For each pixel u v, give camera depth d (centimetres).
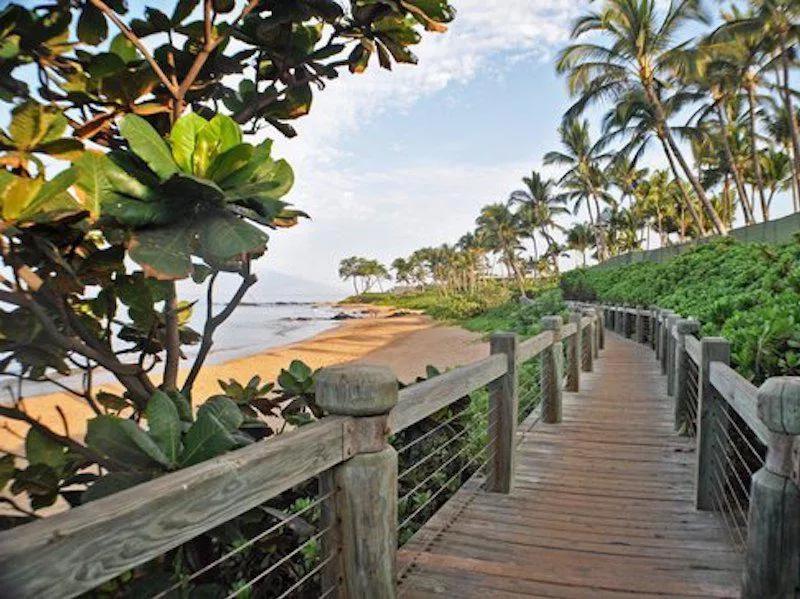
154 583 180
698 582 282
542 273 6881
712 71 2558
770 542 203
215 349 3228
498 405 405
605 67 2578
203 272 258
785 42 2345
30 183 173
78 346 216
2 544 97
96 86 249
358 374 203
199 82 275
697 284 1397
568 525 349
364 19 282
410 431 407
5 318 215
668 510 373
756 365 357
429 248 10144
